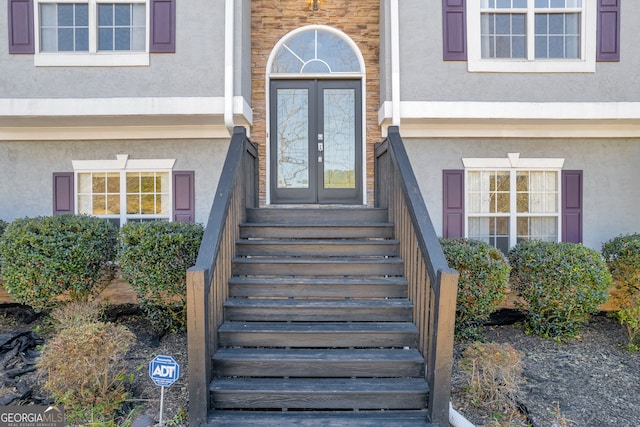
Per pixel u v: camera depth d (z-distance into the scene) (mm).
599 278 4969
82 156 6301
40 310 5094
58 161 6293
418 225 3600
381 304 3908
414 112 5621
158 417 3316
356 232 4824
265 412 3250
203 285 3090
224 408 3273
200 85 5543
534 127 6301
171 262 4762
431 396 3135
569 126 6262
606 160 6398
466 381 3912
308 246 4562
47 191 6289
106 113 5508
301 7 6562
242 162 4910
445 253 4844
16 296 4875
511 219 6438
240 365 3434
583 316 5090
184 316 5020
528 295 5188
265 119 6512
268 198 6516
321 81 6672
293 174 6719
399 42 5680
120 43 5691
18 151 6277
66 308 4723
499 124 6172
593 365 4422
